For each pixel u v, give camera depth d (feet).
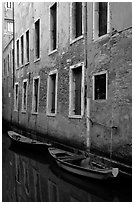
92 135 28.45
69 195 21.98
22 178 27.43
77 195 21.86
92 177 23.11
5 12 83.46
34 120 48.57
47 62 42.60
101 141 26.66
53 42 41.88
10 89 70.49
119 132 23.84
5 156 37.76
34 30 49.67
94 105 28.17
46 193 22.72
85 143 29.68
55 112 38.40
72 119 32.94
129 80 22.85
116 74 24.67
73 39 34.01
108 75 25.94
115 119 24.50
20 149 42.65
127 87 23.07
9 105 71.41
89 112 29.09
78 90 33.19
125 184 22.31
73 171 25.14
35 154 38.34
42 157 37.09
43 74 44.60
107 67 26.17
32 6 50.62
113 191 21.50
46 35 43.29
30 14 52.01
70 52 34.27
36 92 49.67
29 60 52.85
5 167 31.94
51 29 41.91
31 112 50.31
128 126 22.66
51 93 42.01
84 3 30.83
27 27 54.13
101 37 27.30
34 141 41.83
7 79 74.95
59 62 37.73
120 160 23.56
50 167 31.30
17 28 62.39
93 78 28.60
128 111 22.76
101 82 27.53
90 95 29.09
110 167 24.08
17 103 62.59
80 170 24.21
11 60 69.31
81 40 31.45
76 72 33.78
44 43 44.24
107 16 26.37
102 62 27.04
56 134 37.99
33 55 50.29
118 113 24.12
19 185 25.34
